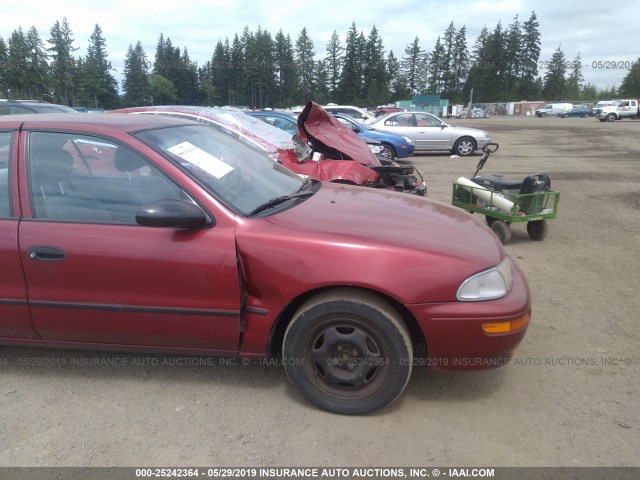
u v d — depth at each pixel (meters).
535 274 5.05
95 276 2.77
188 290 2.72
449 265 2.58
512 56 92.94
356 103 98.62
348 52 97.75
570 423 2.68
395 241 2.65
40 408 2.85
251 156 3.72
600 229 6.93
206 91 106.44
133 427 2.67
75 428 2.67
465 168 13.67
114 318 2.83
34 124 3.02
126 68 93.25
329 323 2.66
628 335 3.66
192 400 2.90
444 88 103.12
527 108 76.62
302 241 2.63
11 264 2.85
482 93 96.19
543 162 15.02
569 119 52.75
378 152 13.59
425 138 16.58
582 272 5.10
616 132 28.77
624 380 3.07
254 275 2.67
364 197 3.48
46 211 2.88
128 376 3.16
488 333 2.58
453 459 2.42
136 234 2.74
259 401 2.89
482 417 2.73
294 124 11.78
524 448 2.49
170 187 2.82
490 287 2.63
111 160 2.91
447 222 3.09
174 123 3.46
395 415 2.75
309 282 2.60
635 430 2.61
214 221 2.72
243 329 2.78
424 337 2.62
